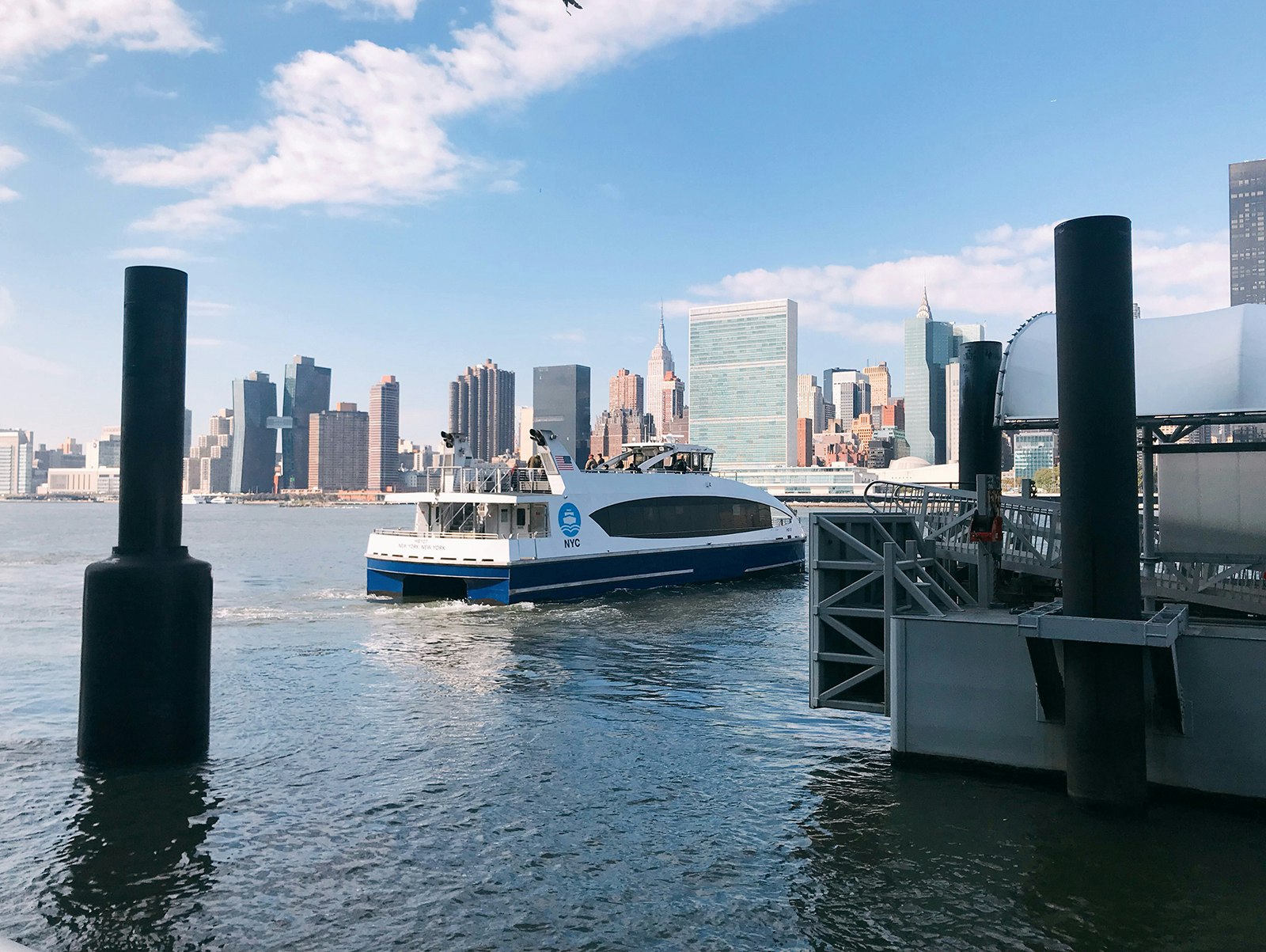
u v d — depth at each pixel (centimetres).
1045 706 1098
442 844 971
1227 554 1239
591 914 814
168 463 1209
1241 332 1227
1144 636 946
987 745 1148
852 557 1402
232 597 3291
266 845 965
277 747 1328
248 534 10375
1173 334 1313
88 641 1208
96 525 13075
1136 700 1005
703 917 805
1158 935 760
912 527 1612
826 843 966
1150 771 1048
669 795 1127
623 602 3083
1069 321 995
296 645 2220
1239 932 764
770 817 1042
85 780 1155
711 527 3772
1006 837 966
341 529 12244
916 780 1158
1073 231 988
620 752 1312
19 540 8375
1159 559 1280
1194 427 1343
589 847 964
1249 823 985
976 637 1155
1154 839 951
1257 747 994
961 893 844
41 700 1639
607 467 3922
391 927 789
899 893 847
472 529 3234
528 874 898
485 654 2095
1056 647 1100
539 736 1398
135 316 1171
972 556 1393
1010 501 1408
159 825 1013
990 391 1773
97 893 848
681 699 1652
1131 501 984
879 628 1480
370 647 2202
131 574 1191
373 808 1079
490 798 1114
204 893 852
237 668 1927
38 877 880
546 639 2316
